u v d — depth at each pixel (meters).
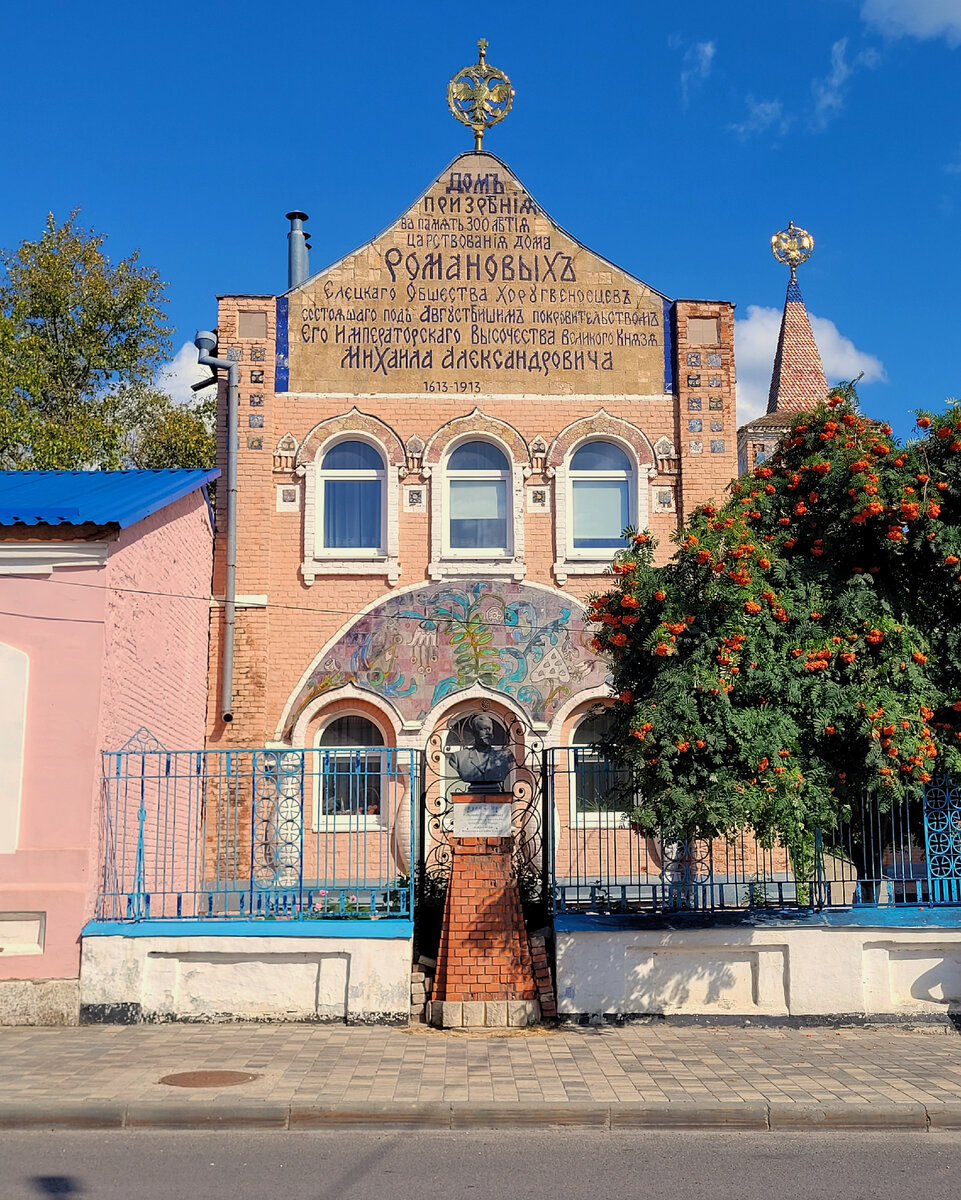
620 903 12.33
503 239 19.27
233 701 17.77
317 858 13.45
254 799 12.79
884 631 11.52
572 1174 7.63
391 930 11.77
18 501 13.55
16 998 11.52
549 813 13.81
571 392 19.00
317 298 18.91
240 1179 7.44
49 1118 8.56
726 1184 7.47
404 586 18.31
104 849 12.20
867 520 12.01
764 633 11.48
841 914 12.05
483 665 18.09
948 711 12.04
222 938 11.69
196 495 16.91
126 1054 10.26
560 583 18.41
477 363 18.95
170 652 15.52
